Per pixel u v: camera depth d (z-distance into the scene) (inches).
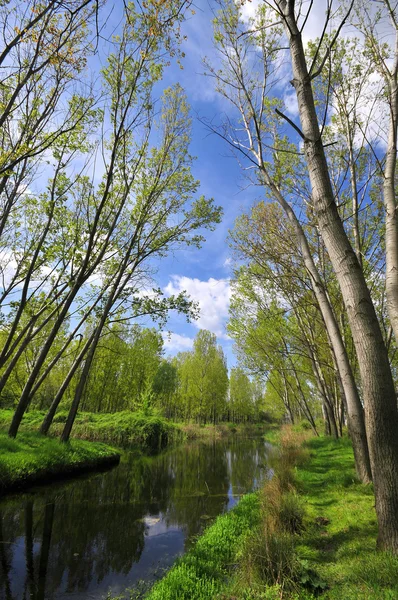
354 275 150.9
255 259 441.7
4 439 409.4
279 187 349.7
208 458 677.3
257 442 1076.5
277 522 189.8
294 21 178.5
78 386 510.6
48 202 477.1
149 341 1234.6
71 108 384.8
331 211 159.5
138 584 176.7
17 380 877.8
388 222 195.6
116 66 471.8
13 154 271.3
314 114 171.2
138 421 912.9
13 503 303.6
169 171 578.6
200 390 1577.3
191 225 578.6
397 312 180.9
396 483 134.0
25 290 470.0
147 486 407.5
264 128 345.7
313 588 123.3
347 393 283.4
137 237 575.2
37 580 180.7
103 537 242.4
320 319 481.1
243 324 645.3
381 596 104.4
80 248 504.4
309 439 641.6
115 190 538.6
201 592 140.6
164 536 245.1
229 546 191.9
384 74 261.3
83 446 538.6
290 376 867.4
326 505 231.6
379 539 137.9
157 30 153.9
